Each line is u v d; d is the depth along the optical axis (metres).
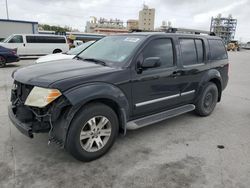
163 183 2.85
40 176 2.90
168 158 3.43
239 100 6.98
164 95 4.14
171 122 4.88
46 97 2.88
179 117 5.21
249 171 3.15
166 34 4.21
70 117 2.95
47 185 2.74
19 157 3.31
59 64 3.74
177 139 4.07
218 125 4.82
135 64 3.61
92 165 3.18
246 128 4.70
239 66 17.70
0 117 4.78
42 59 8.01
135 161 3.32
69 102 2.91
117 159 3.36
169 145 3.84
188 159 3.42
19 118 3.25
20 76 3.28
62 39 18.98
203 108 5.16
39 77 3.10
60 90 2.90
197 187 2.80
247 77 11.86
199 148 3.77
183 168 3.18
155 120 3.97
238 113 5.67
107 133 3.38
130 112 3.68
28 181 2.80
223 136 4.27
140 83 3.68
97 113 3.18
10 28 27.12
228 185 2.85
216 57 5.33
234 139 4.16
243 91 8.36
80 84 3.04
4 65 13.06
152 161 3.33
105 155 3.45
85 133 3.15
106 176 2.95
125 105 3.50
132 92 3.60
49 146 3.64
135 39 4.00
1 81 8.54
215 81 5.44
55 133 3.03
